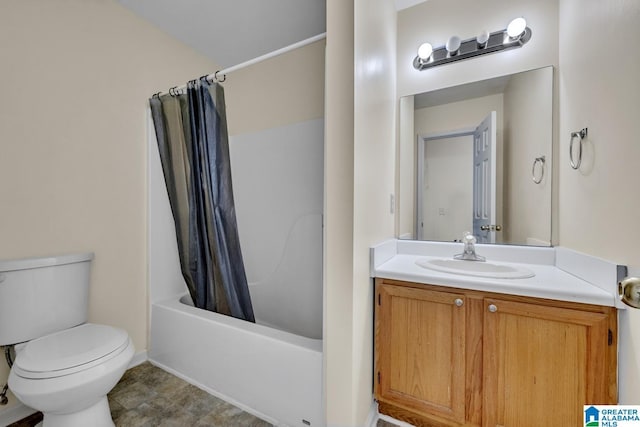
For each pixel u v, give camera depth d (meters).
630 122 0.88
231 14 1.90
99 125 1.70
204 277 1.74
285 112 2.32
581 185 1.23
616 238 0.96
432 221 1.85
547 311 1.08
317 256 2.04
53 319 1.38
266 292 2.23
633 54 0.86
